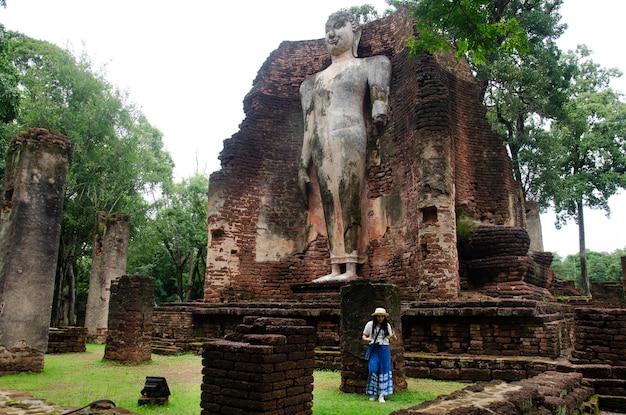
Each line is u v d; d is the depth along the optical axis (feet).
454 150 47.65
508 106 55.11
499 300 30.99
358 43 55.88
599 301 56.95
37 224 31.19
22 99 71.92
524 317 29.73
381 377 22.04
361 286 24.68
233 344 17.61
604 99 82.33
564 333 33.73
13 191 31.55
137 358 35.50
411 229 45.44
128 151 79.51
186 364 35.17
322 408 19.89
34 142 31.94
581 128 77.15
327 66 58.85
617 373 22.58
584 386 22.35
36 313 30.40
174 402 21.39
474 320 31.17
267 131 57.62
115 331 36.19
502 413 14.24
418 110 43.83
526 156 62.90
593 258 140.97
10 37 77.25
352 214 49.80
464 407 14.23
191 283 107.04
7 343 29.12
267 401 16.43
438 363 28.99
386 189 50.08
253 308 41.65
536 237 66.85
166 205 107.24
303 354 18.24
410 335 33.09
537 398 16.76
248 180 55.62
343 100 52.03
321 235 53.98
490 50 27.20
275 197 56.03
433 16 26.58
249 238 54.29
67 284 94.12
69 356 40.88
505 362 27.43
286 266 54.34
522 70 52.34
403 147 48.78
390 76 52.47
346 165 50.44
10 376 28.27
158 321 46.06
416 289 43.73
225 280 52.44
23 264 30.22
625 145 80.43
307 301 43.45
